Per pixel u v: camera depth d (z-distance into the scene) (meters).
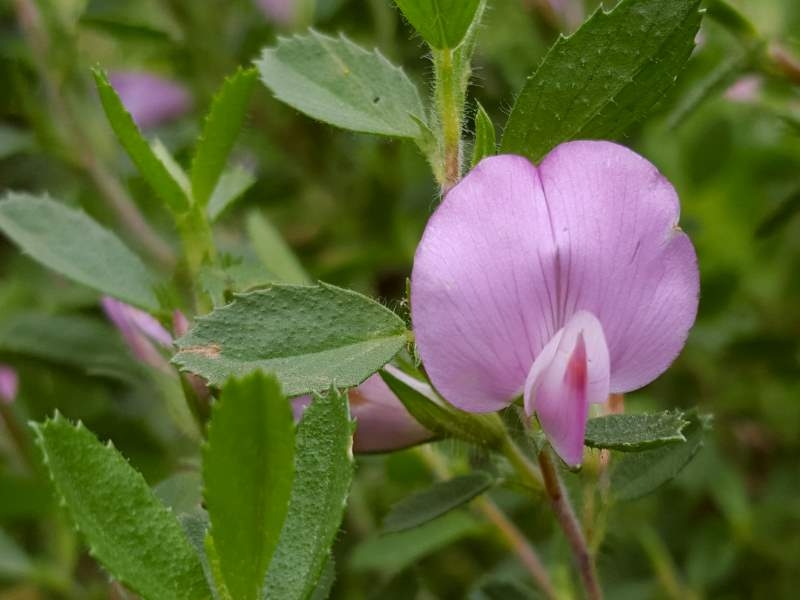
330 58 0.15
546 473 0.15
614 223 0.14
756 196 0.26
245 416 0.13
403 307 0.15
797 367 0.24
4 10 0.27
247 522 0.13
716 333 0.24
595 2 0.25
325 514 0.13
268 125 0.26
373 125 0.15
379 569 0.20
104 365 0.21
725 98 0.22
